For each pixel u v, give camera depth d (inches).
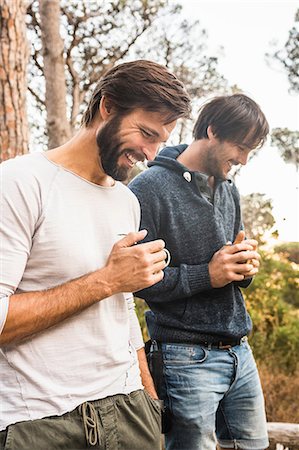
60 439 47.7
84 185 51.6
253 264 70.4
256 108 70.7
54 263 48.7
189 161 74.2
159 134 50.8
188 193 72.1
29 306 46.6
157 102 49.7
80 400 49.4
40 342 48.9
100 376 51.0
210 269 69.0
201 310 71.6
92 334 50.8
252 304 189.6
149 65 51.2
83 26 283.4
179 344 71.9
